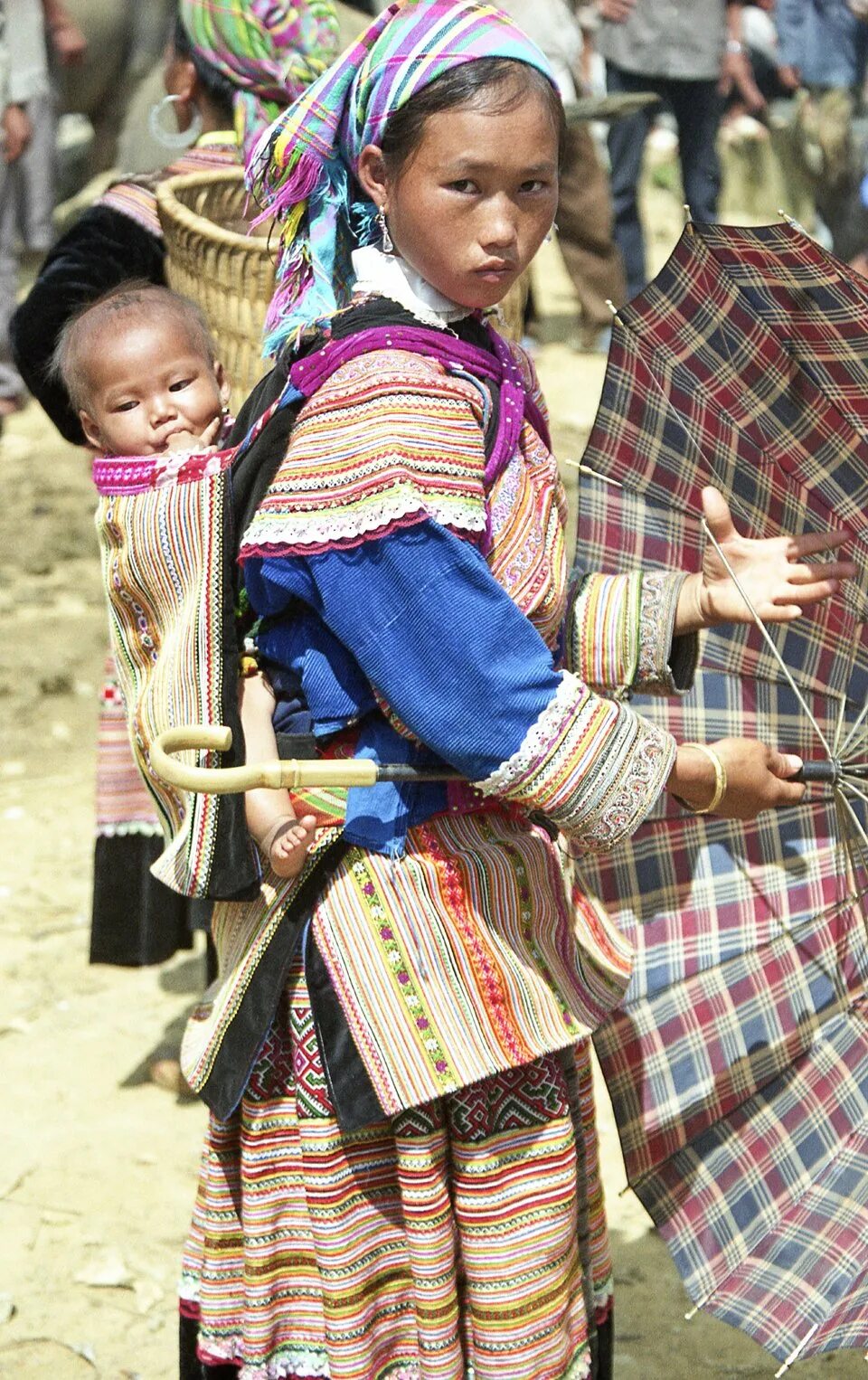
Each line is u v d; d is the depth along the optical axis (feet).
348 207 16.46
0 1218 27.20
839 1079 18.25
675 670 17.69
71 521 57.88
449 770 15.75
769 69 76.33
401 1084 15.57
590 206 67.87
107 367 18.34
